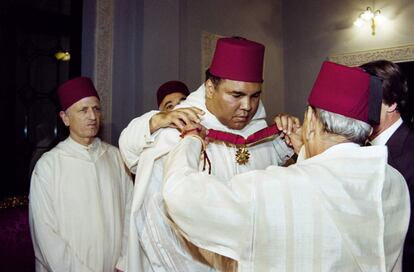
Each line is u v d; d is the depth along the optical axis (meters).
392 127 1.33
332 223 0.87
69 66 3.31
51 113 3.26
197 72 4.11
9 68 3.04
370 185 0.91
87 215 2.02
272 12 5.56
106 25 3.27
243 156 1.28
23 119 3.13
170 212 0.97
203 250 1.05
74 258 1.94
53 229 1.96
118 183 2.22
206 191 0.91
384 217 0.92
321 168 0.93
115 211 2.12
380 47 5.09
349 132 0.96
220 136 1.26
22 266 2.44
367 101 0.96
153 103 3.40
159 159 1.21
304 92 5.62
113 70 3.30
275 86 5.60
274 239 0.87
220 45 1.20
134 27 3.39
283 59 5.77
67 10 3.30
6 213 2.48
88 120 2.13
